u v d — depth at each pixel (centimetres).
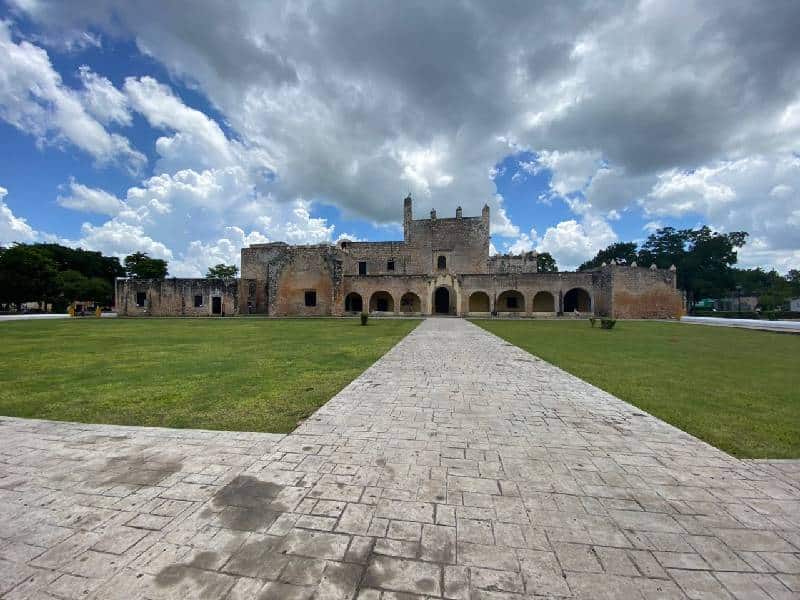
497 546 263
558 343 1430
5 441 452
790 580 235
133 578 233
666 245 5566
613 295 3566
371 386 711
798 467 394
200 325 2464
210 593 221
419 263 4472
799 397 661
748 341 1565
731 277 5078
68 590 224
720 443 457
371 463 391
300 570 240
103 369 889
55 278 4512
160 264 6191
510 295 4041
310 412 564
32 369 890
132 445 440
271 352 1166
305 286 3825
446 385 721
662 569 243
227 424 514
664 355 1137
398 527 284
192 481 354
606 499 327
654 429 495
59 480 358
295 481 354
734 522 296
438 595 219
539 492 337
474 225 4406
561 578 234
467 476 365
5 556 254
